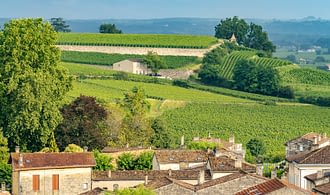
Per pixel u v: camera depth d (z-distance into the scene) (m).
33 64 159.25
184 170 130.62
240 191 102.56
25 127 150.12
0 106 154.38
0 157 141.25
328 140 183.00
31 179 120.31
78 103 169.62
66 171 122.31
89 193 116.31
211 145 177.88
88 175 123.94
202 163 145.00
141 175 127.56
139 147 169.88
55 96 159.50
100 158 141.12
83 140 161.50
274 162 188.75
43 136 151.88
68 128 161.38
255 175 108.38
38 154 123.25
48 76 156.00
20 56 157.25
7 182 131.88
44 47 159.75
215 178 119.12
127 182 126.50
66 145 160.75
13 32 158.38
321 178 116.56
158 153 146.38
